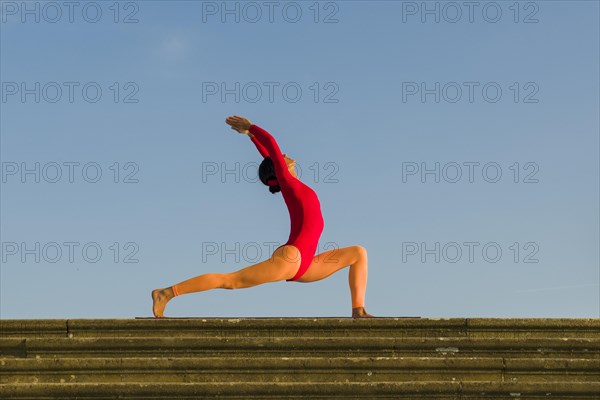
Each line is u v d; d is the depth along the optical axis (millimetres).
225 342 8750
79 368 8422
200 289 9633
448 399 8109
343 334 9078
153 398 8039
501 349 8812
